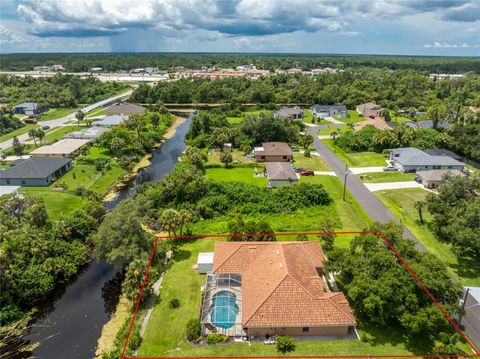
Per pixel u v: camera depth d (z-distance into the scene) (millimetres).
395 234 42812
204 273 46969
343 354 34000
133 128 117250
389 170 84375
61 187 74438
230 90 187375
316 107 152375
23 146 98750
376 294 35188
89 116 149625
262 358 33781
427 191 71750
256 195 66812
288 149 93938
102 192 76438
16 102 167000
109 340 38188
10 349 37219
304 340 35719
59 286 47562
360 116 150625
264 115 110312
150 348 35281
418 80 195250
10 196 60156
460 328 36719
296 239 54875
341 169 86000
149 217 60000
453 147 98875
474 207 47250
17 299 43219
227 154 89312
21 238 47125
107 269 51250
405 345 35094
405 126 106875
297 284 37500
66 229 52531
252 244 46031
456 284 37406
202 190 67688
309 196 66438
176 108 177375
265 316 35562
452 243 49469
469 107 147250
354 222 60281
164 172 90312
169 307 40906
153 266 48094
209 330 36781
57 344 37875
